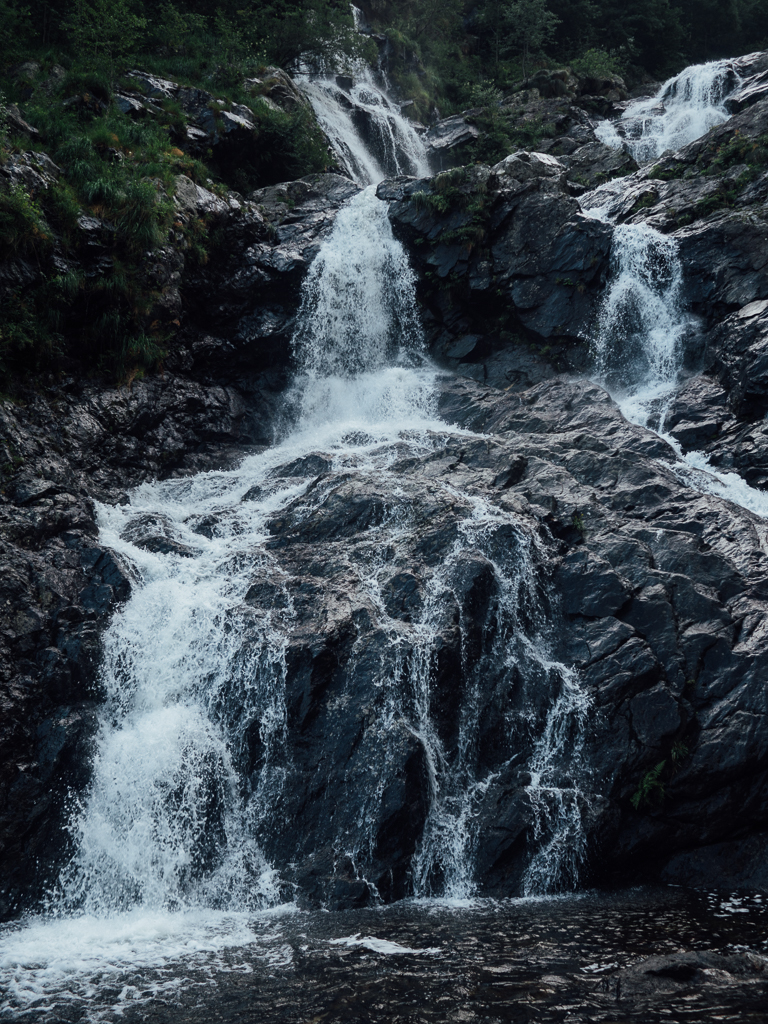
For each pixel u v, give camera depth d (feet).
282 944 30.09
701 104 116.57
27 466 49.80
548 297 72.18
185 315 71.82
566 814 36.65
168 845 36.29
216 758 38.47
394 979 26.50
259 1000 25.48
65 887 35.32
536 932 30.48
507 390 70.38
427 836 36.27
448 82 142.31
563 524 47.34
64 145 68.49
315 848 35.96
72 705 39.86
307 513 50.83
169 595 44.29
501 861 35.83
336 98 115.44
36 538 44.73
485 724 39.93
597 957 27.89
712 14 172.35
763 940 29.40
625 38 160.35
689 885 37.06
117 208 65.57
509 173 78.23
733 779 38.01
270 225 79.92
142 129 78.02
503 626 42.24
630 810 38.01
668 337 67.62
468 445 56.13
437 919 32.22
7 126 64.54
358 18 135.74
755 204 71.51
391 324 77.56
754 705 38.81
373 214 79.05
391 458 57.98
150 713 40.50
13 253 58.23
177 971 28.02
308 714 38.68
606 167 93.71
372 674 39.09
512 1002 24.59
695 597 42.96
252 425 72.74
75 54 88.12
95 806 37.24
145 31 99.04
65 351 61.31
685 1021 23.04
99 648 41.83
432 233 75.97
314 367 75.31
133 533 50.42
